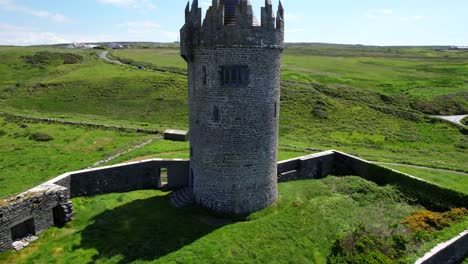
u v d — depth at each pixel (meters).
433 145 55.75
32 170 34.97
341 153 34.78
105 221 22.48
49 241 20.58
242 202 22.91
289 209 24.36
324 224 23.11
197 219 22.55
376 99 81.06
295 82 86.62
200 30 20.86
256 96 21.50
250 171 22.58
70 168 35.25
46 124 55.47
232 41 20.33
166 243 20.09
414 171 35.72
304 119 64.69
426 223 23.83
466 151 53.22
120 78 83.31
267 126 22.52
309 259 19.97
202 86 21.75
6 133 50.84
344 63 137.50
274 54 21.69
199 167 23.50
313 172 33.25
